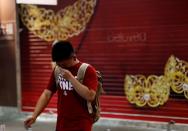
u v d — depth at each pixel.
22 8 11.23
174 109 9.39
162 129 9.49
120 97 10.05
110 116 10.20
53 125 10.27
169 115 9.47
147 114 9.75
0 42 11.59
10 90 11.63
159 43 9.45
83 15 10.37
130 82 9.89
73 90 4.81
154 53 9.53
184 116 9.27
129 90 9.92
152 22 9.49
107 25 10.06
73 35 10.56
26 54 11.33
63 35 10.71
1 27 11.52
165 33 9.35
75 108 4.82
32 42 11.20
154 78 9.59
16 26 11.30
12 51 11.46
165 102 9.50
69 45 4.77
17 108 11.55
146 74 9.69
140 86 9.79
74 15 10.51
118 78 10.04
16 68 11.45
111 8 9.97
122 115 10.05
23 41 11.33
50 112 10.95
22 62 11.42
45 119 10.94
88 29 10.34
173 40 9.27
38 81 11.23
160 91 9.55
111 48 10.06
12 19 11.33
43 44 11.05
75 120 4.82
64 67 4.87
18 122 10.72
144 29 9.60
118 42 9.97
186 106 9.24
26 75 11.39
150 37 9.55
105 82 10.20
